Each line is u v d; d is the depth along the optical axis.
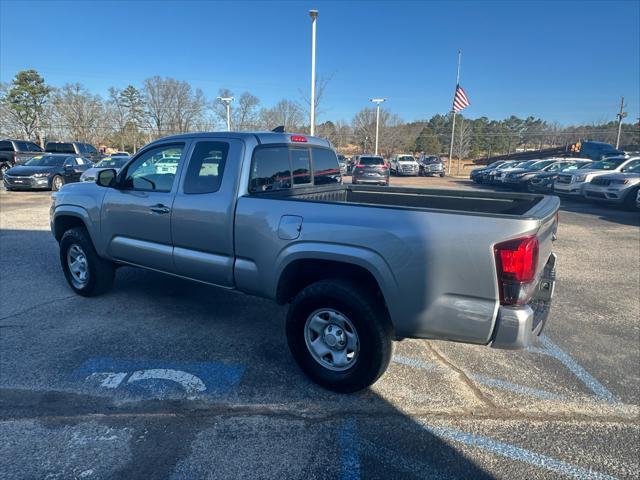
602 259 7.43
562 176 16.69
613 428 2.78
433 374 3.43
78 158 18.12
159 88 65.31
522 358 3.73
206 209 3.58
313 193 4.32
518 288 2.46
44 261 6.49
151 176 4.09
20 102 52.31
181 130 67.12
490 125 93.06
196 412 2.86
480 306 2.53
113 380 3.21
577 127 86.00
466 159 76.88
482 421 2.83
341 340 3.05
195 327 4.18
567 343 4.05
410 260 2.65
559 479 2.33
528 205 3.80
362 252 2.80
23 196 14.97
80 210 4.64
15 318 4.32
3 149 23.30
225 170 3.54
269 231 3.21
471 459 2.48
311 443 2.59
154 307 4.67
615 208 14.52
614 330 4.38
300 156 4.35
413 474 2.35
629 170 15.07
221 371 3.38
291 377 3.32
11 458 2.40
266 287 3.33
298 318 3.14
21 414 2.79
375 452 2.52
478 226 2.49
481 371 3.50
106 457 2.43
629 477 2.35
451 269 2.56
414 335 2.80
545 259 2.98
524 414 2.92
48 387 3.10
